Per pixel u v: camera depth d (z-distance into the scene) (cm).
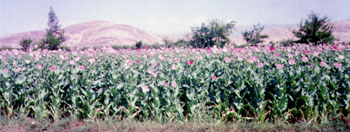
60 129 458
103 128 453
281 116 465
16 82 524
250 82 479
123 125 457
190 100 482
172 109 482
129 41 8281
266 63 607
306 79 459
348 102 466
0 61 793
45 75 581
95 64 656
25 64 721
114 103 493
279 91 461
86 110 491
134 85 495
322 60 684
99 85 511
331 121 451
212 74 523
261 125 444
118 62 743
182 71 562
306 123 445
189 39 2461
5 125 475
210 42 2272
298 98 461
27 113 519
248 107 481
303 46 977
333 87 469
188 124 457
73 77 521
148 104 505
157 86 500
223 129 438
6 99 522
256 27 2523
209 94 503
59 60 807
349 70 526
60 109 523
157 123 469
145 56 798
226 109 477
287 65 615
